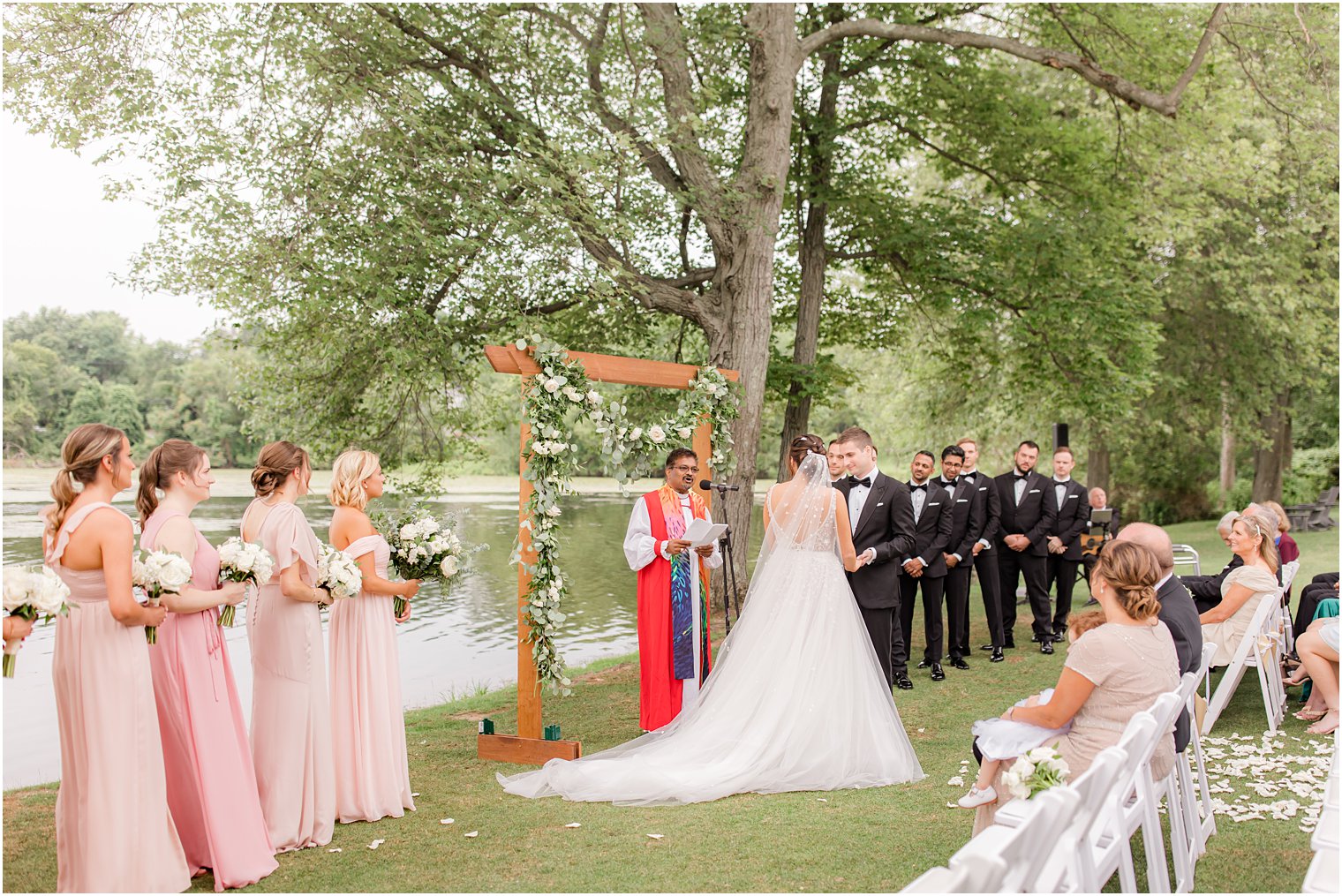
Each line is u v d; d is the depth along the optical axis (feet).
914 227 42.75
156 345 186.60
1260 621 17.40
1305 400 82.74
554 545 18.12
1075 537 26.76
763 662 16.17
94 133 28.58
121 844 10.59
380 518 15.97
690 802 14.64
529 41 33.14
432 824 13.83
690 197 32.60
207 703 11.75
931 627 23.54
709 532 17.33
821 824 13.35
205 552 12.17
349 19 30.14
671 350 48.06
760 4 33.19
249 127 29.78
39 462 161.38
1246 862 11.58
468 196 29.60
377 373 34.65
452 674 30.37
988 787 11.43
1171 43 43.62
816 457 17.03
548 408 18.08
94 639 10.67
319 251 29.19
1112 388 44.01
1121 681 10.65
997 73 44.39
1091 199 44.42
